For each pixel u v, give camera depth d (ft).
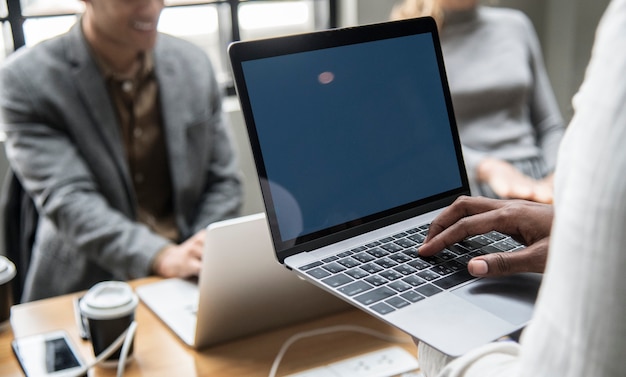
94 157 6.03
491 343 2.07
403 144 3.18
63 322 4.08
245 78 2.81
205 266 3.39
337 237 2.94
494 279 2.64
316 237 2.90
